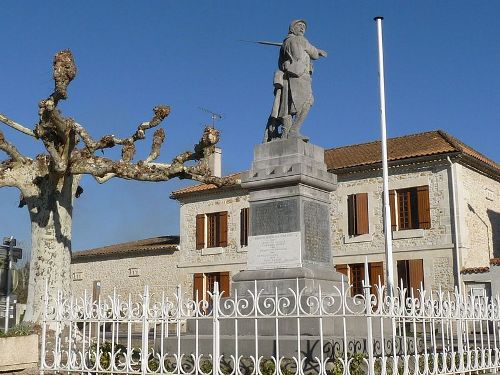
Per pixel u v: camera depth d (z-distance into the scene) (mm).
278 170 9898
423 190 23703
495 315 9719
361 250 24859
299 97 10531
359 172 25250
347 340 8094
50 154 13820
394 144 26344
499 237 25547
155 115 15305
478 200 24328
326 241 10211
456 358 8859
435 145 24250
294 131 10383
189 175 15000
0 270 13125
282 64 10836
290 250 9625
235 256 28609
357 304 9352
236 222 28844
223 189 29172
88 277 33969
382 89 17281
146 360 7863
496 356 9539
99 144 15047
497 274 21656
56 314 8852
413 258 23594
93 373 8445
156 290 31062
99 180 15555
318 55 10938
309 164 10117
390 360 7613
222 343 8648
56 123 13609
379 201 24750
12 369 9156
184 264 30219
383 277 24141
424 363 7754
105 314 8328
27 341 9430
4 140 14531
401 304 7469
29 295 14328
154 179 14773
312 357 7766
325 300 8219
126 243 35812
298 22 10898
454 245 22781
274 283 9406
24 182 14852
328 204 10453
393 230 24234
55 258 14508
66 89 13305
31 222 14836
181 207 31000
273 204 9945
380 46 17328
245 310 9312
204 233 29812
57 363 8719
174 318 7805
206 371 7852
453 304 9008
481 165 24312
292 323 8734
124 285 32344
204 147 15031
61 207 14828
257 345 7465
